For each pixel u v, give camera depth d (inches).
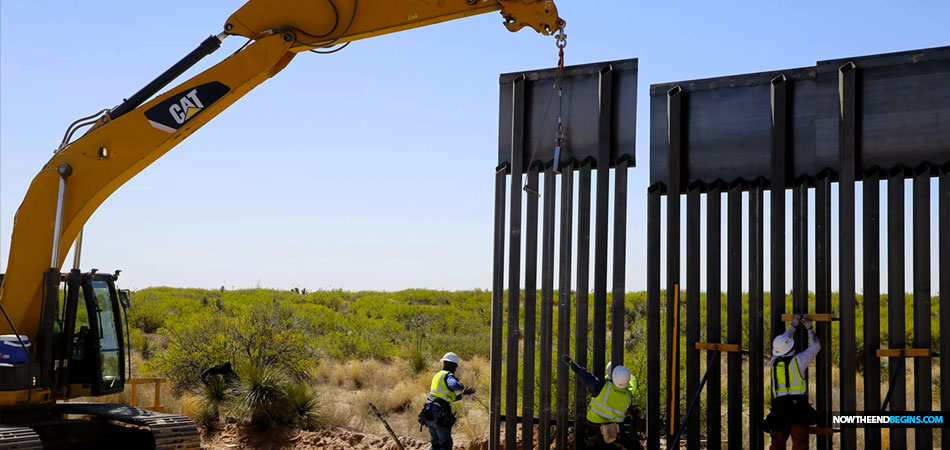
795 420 360.2
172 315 1239.5
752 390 389.1
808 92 392.2
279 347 753.0
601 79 413.1
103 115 395.5
